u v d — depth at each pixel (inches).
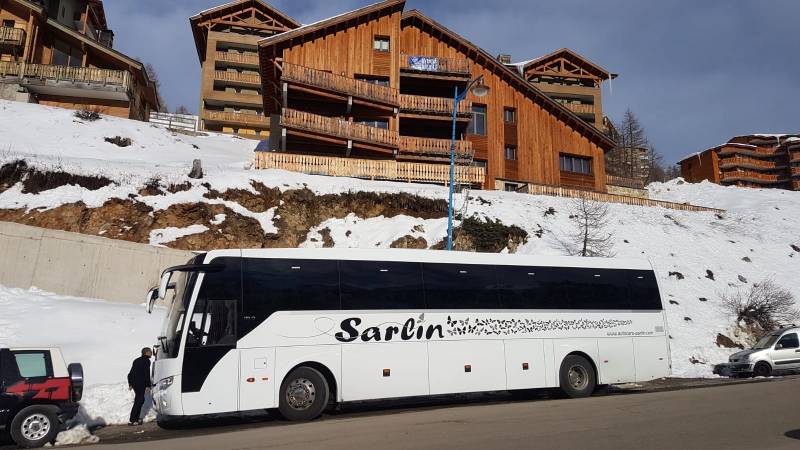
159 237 922.7
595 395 593.0
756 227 1455.5
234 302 450.9
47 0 1898.4
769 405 442.9
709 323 962.1
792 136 3895.2
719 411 418.3
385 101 1488.7
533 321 557.6
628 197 1536.7
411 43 1614.2
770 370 745.0
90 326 645.9
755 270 1198.3
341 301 483.8
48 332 613.9
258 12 2664.9
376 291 499.8
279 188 1101.1
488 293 546.0
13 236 722.2
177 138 1571.1
